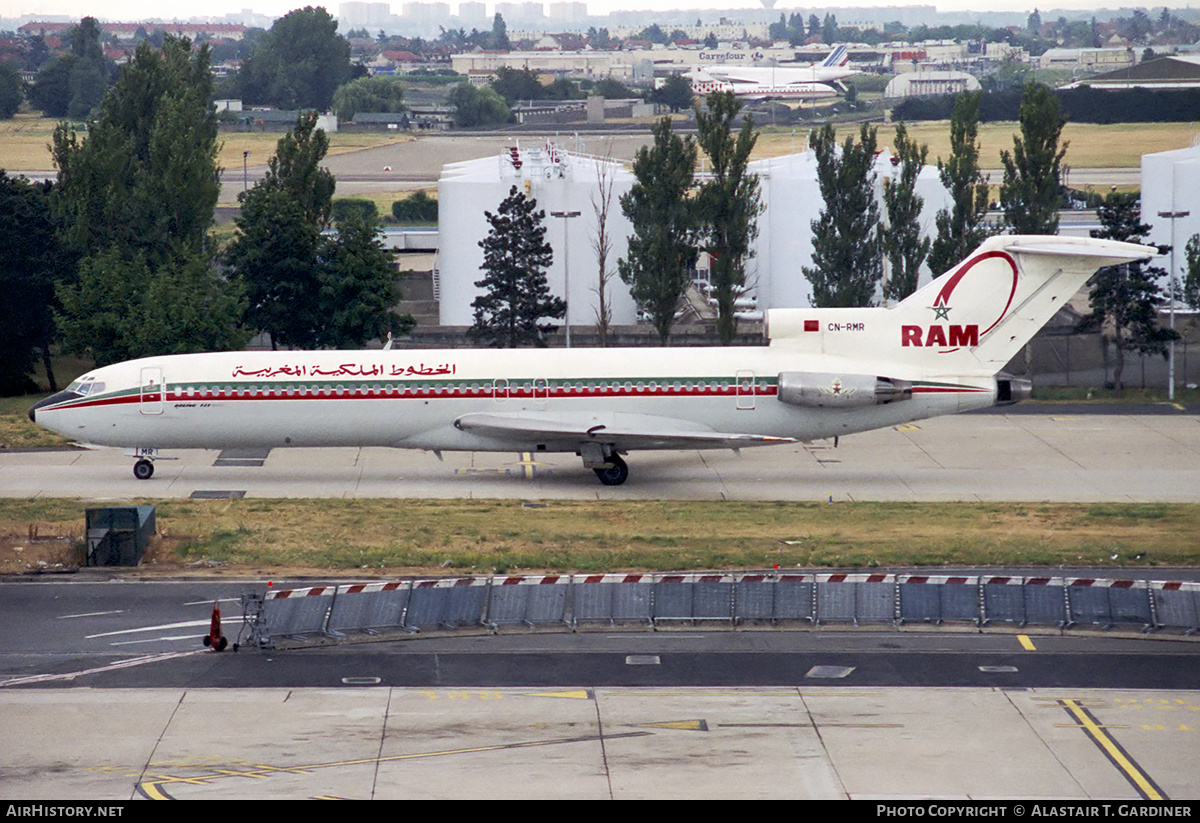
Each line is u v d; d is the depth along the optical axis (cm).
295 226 19462
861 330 13700
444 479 14175
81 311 17650
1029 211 19912
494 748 7019
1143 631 8856
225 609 9419
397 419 13700
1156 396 18662
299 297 19650
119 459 15225
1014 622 9019
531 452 14500
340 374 13675
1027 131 19738
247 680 8050
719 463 15062
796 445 15950
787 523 12094
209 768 6775
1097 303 18625
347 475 14362
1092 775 6700
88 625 9062
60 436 16362
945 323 13638
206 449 14538
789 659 8400
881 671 8188
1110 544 11075
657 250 19900
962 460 15075
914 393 13600
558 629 8981
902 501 13150
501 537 11450
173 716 7475
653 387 13612
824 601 9112
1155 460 14962
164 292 17600
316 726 7331
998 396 13675
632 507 12794
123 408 13638
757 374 13638
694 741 7112
